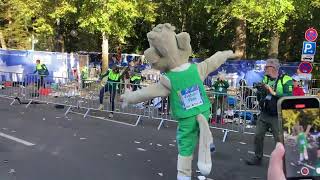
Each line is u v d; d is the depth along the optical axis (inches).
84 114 550.6
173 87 247.1
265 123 309.7
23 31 1275.8
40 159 315.6
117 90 535.8
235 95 457.1
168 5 1122.0
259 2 668.7
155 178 275.9
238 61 788.0
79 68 1002.1
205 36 1213.7
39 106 615.5
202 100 248.2
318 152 83.6
